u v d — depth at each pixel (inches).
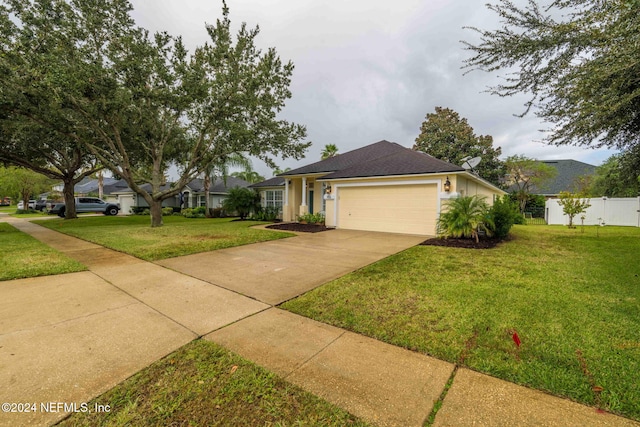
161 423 75.2
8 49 401.4
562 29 179.8
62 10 433.1
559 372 93.7
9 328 129.6
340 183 526.6
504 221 368.2
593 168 1063.0
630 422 73.2
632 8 147.5
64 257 280.2
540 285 183.5
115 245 344.2
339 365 100.3
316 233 459.5
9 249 324.2
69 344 115.4
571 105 201.3
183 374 95.7
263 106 574.9
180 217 960.9
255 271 229.3
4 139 552.1
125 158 518.6
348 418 75.8
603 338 114.8
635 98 172.2
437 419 75.1
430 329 125.7
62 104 432.5
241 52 539.8
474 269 224.8
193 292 180.2
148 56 474.9
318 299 164.6
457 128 1022.4
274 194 804.0
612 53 159.6
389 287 183.0
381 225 479.2
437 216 420.2
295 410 79.1
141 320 138.7
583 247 314.7
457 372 95.6
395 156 549.6
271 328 130.1
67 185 818.2
